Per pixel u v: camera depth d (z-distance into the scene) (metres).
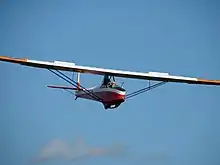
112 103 150.75
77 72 147.62
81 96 163.12
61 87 160.12
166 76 155.00
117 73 150.12
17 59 137.00
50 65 140.75
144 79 155.38
